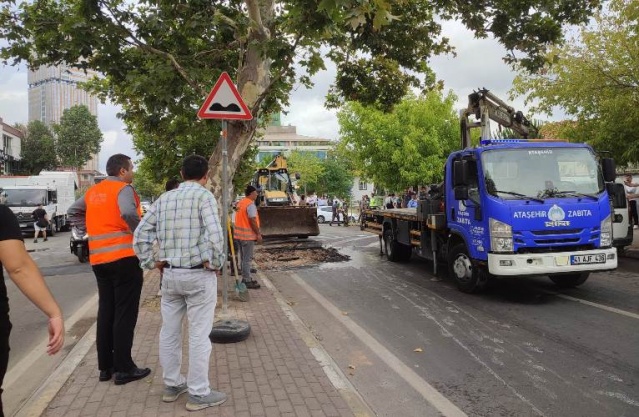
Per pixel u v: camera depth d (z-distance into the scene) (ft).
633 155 41.91
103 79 44.83
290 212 64.39
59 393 14.33
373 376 16.89
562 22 34.78
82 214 16.35
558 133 49.16
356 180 250.16
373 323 23.73
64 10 28.25
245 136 27.76
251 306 25.89
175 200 13.67
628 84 41.88
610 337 20.45
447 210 31.99
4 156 165.27
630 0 40.34
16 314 27.12
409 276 36.81
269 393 14.30
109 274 14.98
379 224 48.47
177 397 13.87
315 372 16.06
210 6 28.32
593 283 31.55
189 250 13.33
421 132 107.86
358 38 38.06
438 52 41.22
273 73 29.53
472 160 28.68
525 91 48.55
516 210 26.20
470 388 15.71
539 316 24.14
